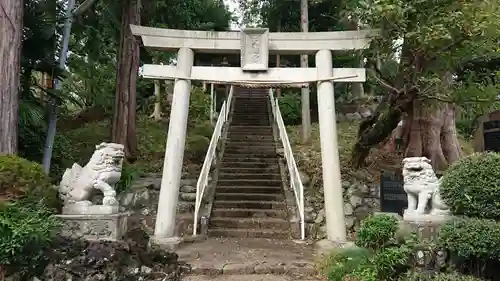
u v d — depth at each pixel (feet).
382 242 15.71
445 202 15.70
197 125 47.88
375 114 29.43
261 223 27.14
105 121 50.34
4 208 14.44
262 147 39.78
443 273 14.53
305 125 42.37
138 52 37.68
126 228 19.51
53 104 28.40
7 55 20.45
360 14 21.26
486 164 14.44
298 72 24.40
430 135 27.30
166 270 17.51
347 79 23.91
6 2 20.57
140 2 37.86
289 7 55.26
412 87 22.65
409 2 19.25
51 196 17.12
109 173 18.21
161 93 56.29
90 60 39.65
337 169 23.25
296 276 18.48
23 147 28.37
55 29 28.07
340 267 17.12
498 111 30.19
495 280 14.38
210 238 25.48
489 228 13.30
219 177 34.06
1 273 14.14
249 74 24.44
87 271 15.30
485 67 25.34
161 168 35.99
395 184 28.53
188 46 24.45
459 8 18.95
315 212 28.58
